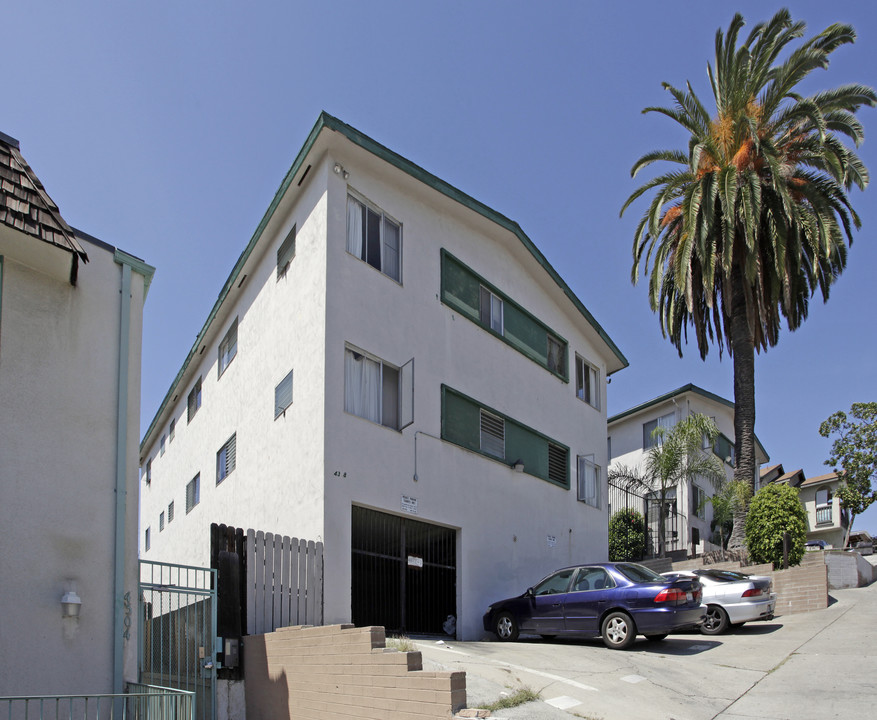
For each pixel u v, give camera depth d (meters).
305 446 14.62
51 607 8.88
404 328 16.45
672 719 9.28
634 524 30.36
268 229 17.42
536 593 15.05
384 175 16.69
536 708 9.06
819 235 22.94
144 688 9.15
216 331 21.31
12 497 8.86
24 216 9.00
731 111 23.94
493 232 19.88
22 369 9.27
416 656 8.64
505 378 19.83
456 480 17.17
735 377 24.44
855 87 23.11
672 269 26.14
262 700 10.69
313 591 13.00
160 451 28.09
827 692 10.66
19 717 8.37
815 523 52.16
